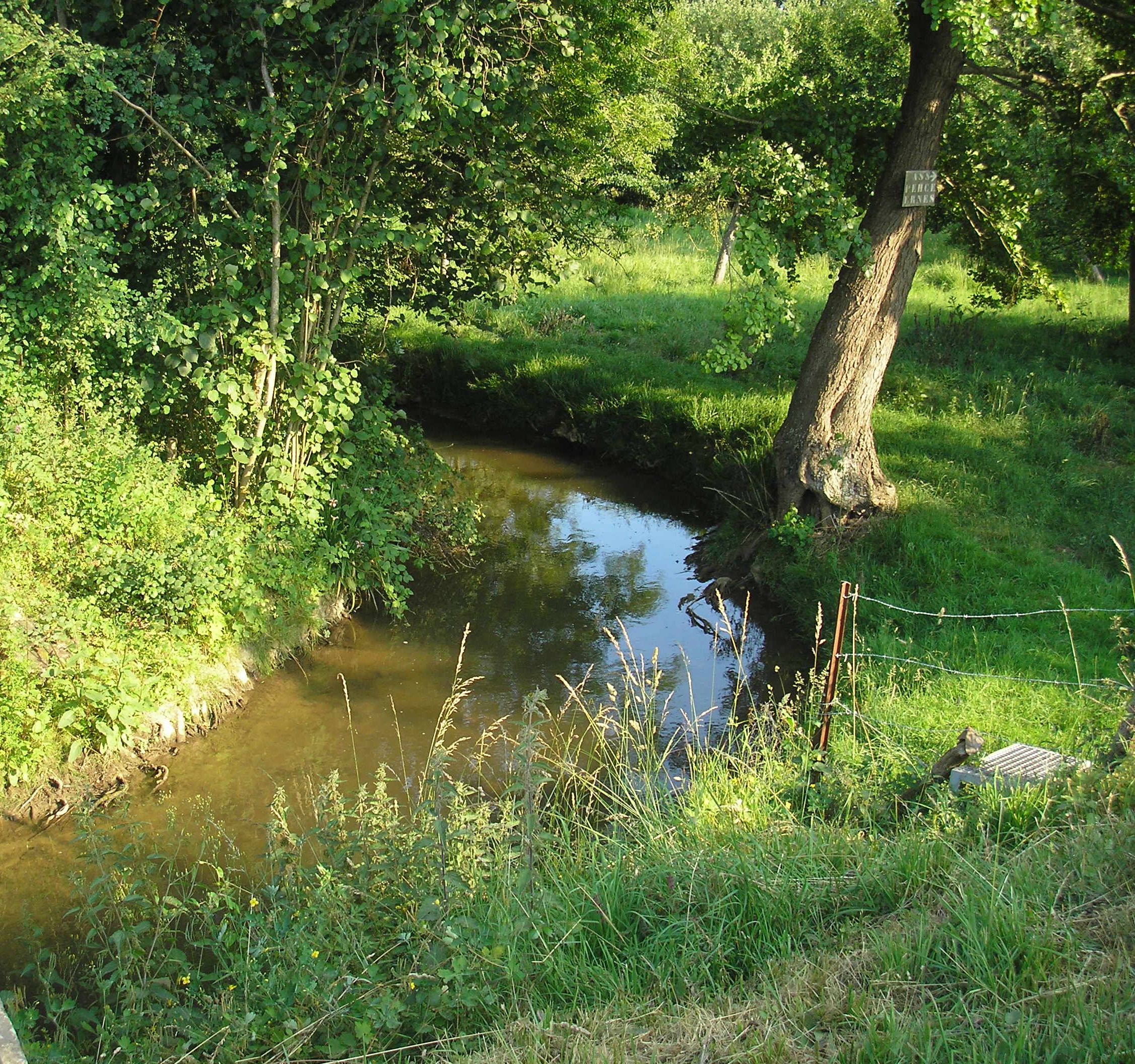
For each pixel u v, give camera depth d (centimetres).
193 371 847
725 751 730
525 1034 367
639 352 1805
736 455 1295
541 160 1006
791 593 1009
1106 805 454
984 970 356
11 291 775
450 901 439
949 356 1609
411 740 763
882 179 1039
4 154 760
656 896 463
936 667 733
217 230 826
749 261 989
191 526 798
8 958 523
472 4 798
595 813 631
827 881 443
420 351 1823
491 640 955
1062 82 1060
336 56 829
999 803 485
